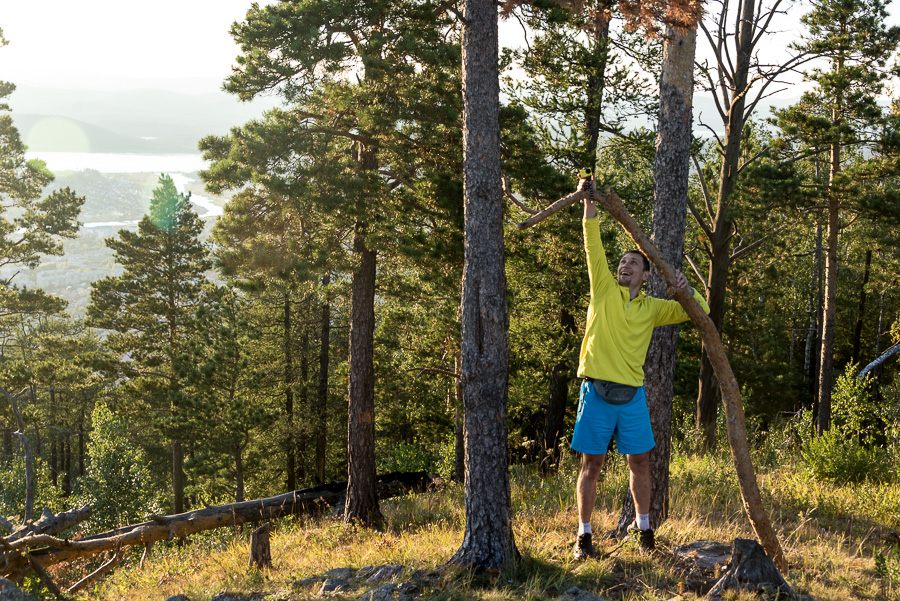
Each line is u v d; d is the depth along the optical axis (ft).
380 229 35.27
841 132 52.75
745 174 52.37
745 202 51.72
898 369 107.76
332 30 33.68
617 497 26.13
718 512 23.40
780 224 58.80
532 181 38.75
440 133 37.06
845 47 48.85
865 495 27.30
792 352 107.14
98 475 89.25
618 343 15.07
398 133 36.24
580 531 16.69
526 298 58.75
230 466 87.81
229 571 23.26
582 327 59.52
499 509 16.97
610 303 15.03
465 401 17.43
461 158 38.24
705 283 53.88
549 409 57.88
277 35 32.71
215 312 90.53
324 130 35.32
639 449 15.70
